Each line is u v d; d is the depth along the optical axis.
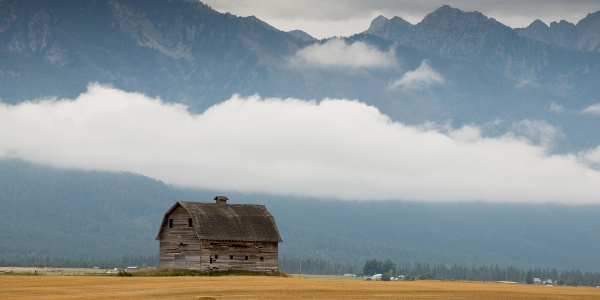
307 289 136.75
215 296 122.56
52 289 132.62
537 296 136.62
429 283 172.88
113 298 118.06
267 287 138.25
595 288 174.00
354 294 130.75
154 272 178.75
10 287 136.62
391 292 136.38
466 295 134.38
